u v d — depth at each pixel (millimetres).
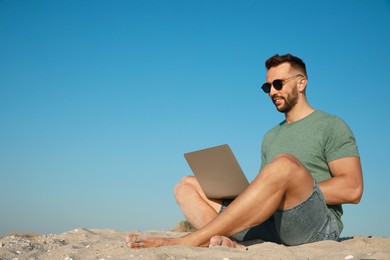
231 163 3465
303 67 4012
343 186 3521
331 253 2928
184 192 4043
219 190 3803
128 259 2924
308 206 3297
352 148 3646
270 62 4023
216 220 3273
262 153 4301
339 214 3732
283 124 4141
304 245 3314
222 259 2838
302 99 3998
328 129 3717
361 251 2973
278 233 3496
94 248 3572
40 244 4297
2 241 4324
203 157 3566
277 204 3199
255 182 3199
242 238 3826
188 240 3281
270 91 4023
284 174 3143
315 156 3754
